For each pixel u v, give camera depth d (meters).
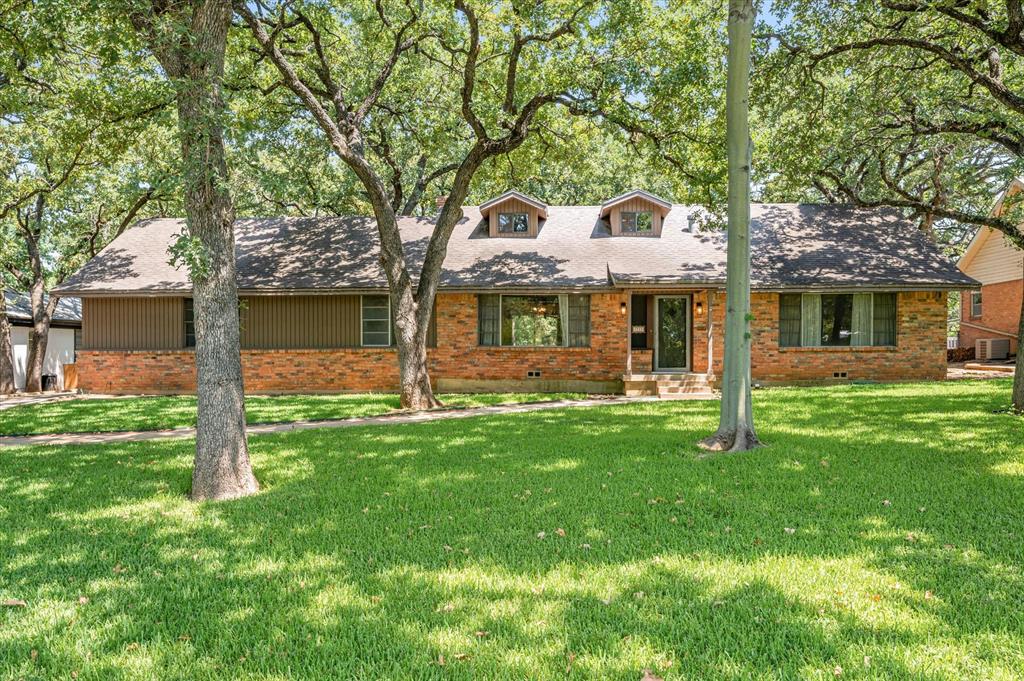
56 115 14.59
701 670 2.74
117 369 17.16
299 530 4.88
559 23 12.55
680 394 15.45
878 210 19.31
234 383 6.27
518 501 5.55
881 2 11.46
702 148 13.34
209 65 6.18
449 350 16.94
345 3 13.18
